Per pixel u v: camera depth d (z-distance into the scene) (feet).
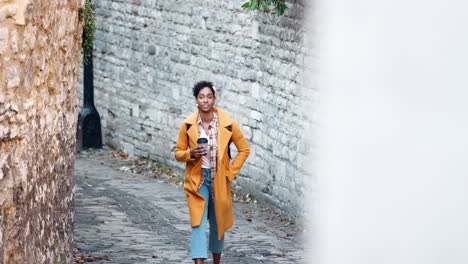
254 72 44.06
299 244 33.24
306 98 36.96
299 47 38.27
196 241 25.11
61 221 24.31
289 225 38.29
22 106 18.44
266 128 42.68
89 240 32.24
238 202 43.88
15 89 17.70
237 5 45.73
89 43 34.42
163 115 56.08
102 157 60.49
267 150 42.55
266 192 42.68
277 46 41.22
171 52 54.44
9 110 17.26
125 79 60.80
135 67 59.31
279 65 40.96
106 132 63.98
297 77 38.52
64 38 23.91
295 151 38.65
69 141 25.77
